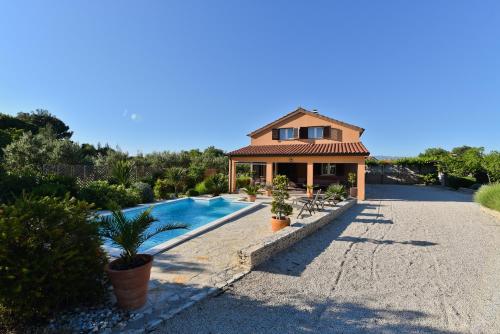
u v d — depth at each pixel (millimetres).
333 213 11148
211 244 7539
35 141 21266
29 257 3270
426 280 5180
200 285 4805
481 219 11312
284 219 8891
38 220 3510
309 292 4633
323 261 6191
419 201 17109
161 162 32062
